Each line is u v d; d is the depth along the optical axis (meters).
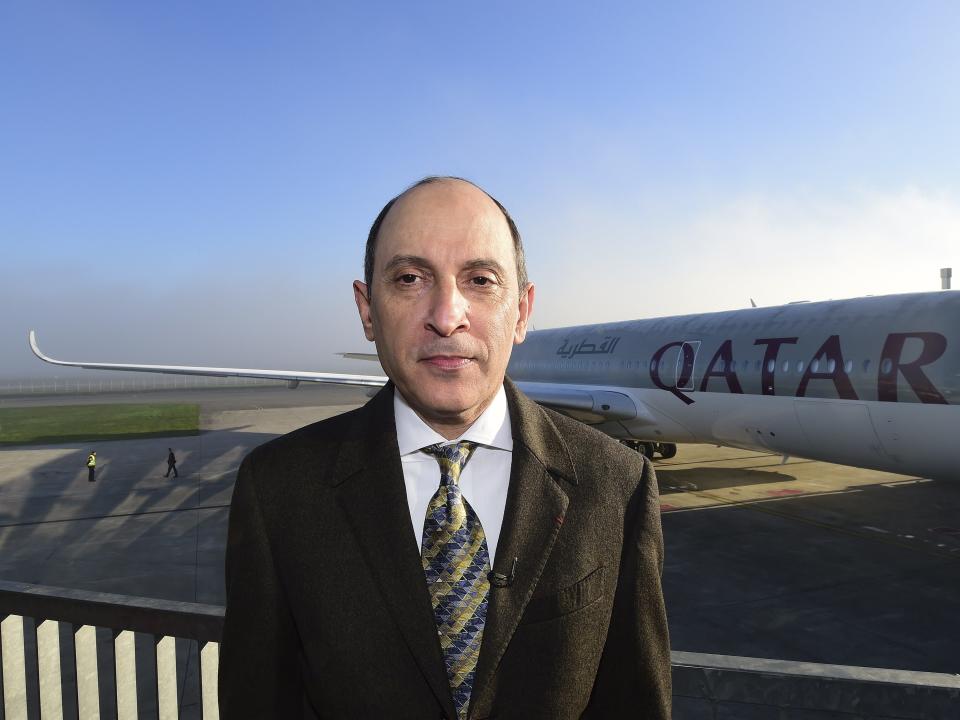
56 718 2.29
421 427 1.29
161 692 2.15
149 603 2.09
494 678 1.17
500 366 1.18
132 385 91.38
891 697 1.62
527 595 1.17
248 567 1.28
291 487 1.28
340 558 1.22
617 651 1.33
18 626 2.31
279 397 60.84
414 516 1.28
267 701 1.30
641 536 1.34
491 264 1.14
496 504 1.29
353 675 1.19
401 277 1.14
